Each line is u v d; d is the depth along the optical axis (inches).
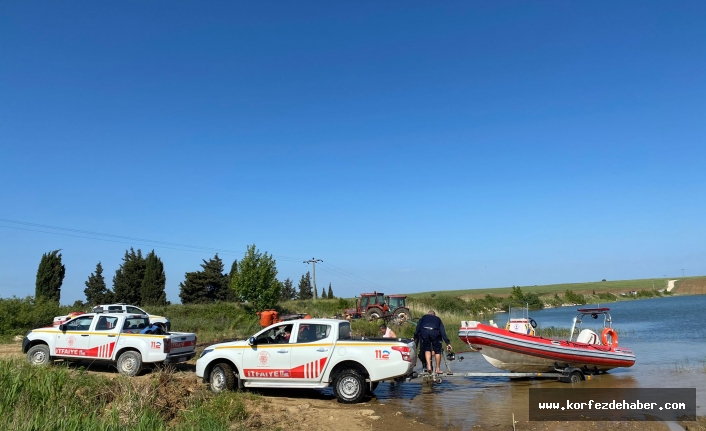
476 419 362.3
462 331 546.6
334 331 418.9
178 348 530.0
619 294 3523.6
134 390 327.6
